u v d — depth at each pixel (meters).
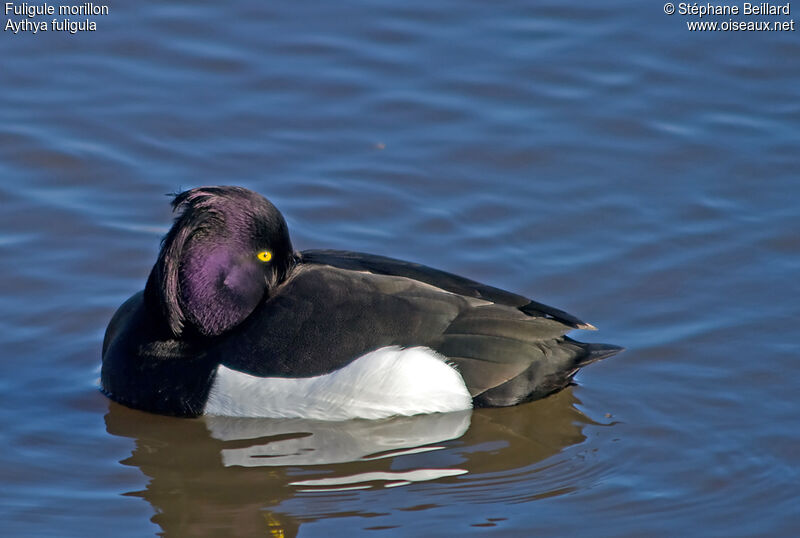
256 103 14.48
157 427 10.29
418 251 12.51
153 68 14.91
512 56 15.24
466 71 15.02
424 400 10.04
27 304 11.67
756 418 10.28
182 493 9.47
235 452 9.97
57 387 10.78
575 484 9.58
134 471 9.73
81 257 12.30
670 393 10.61
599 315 11.68
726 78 14.88
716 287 11.99
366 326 10.02
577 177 13.56
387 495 9.43
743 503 9.34
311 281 10.27
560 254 12.50
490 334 10.12
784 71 14.94
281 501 9.35
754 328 11.42
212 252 10.07
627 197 13.26
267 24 15.70
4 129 13.87
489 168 13.70
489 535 8.96
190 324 10.23
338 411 10.05
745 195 13.26
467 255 12.47
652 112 14.41
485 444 10.05
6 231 12.55
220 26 15.62
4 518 9.10
